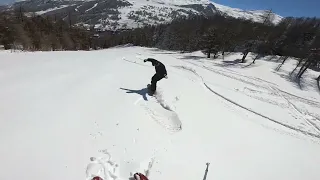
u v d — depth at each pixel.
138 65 28.98
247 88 32.66
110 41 155.50
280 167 13.61
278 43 64.06
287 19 97.81
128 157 10.27
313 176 13.63
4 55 30.02
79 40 81.81
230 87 30.98
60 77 18.92
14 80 17.11
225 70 44.75
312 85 42.56
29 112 12.30
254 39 63.91
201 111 18.34
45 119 11.84
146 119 13.78
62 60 28.25
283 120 22.44
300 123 22.72
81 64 25.77
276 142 16.92
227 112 20.48
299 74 46.84
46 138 10.39
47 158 9.27
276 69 48.84
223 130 16.27
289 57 60.16
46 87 16.16
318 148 17.77
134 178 9.09
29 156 9.19
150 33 146.38
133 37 140.12
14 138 10.01
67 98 14.64
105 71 22.58
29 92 14.93
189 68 37.34
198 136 14.18
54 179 8.41
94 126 11.91
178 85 23.56
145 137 12.07
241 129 17.45
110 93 16.38
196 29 94.62
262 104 26.23
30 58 28.47
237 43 67.06
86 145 10.41
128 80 20.17
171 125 14.23
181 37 92.12
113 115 13.27
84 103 14.23
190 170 10.82
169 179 9.84
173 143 12.52
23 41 55.31
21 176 8.25
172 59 49.03
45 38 63.50
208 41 60.06
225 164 12.23
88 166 9.24
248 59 56.69
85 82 18.12
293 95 34.25
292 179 12.77
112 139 11.17
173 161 11.05
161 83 22.20
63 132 11.00
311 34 66.56
